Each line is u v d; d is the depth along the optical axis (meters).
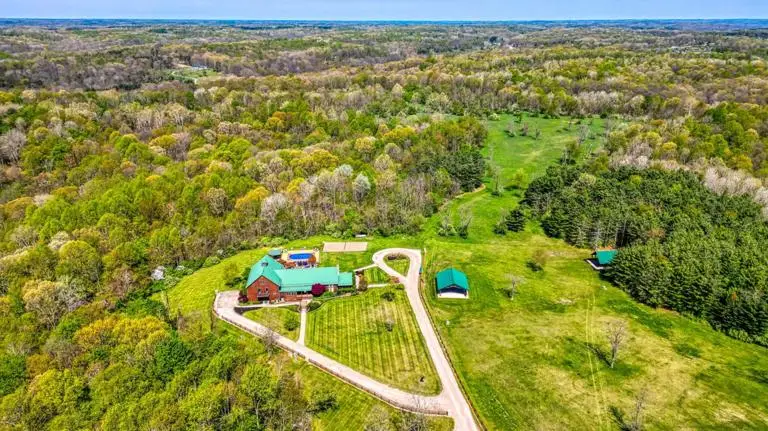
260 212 136.25
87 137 190.12
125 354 73.75
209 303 101.38
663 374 79.12
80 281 103.88
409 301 101.75
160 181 143.62
